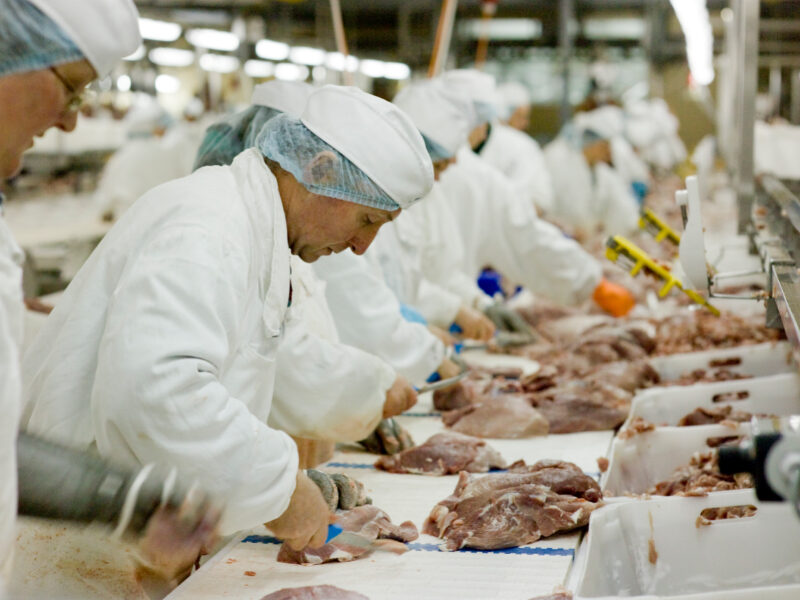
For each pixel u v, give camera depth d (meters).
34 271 7.27
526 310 5.44
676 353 4.21
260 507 1.85
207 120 11.42
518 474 2.51
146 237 1.94
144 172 9.61
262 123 2.74
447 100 3.71
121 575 1.99
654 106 12.51
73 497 1.51
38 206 10.43
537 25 13.22
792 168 6.95
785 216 3.51
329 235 2.12
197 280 1.83
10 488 1.43
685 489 2.65
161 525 1.53
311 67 13.21
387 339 3.29
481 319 4.32
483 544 2.22
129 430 1.77
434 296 4.31
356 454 3.10
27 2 1.50
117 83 11.20
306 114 2.09
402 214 4.14
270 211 2.03
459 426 3.29
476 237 4.81
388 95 12.54
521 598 1.96
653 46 12.83
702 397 3.42
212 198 1.98
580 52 14.14
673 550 2.26
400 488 2.73
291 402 2.56
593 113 8.46
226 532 1.88
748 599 1.75
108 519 1.52
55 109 1.59
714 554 2.25
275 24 10.92
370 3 11.32
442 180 4.76
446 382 3.41
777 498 1.19
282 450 1.90
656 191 11.55
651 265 3.25
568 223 8.57
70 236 7.79
